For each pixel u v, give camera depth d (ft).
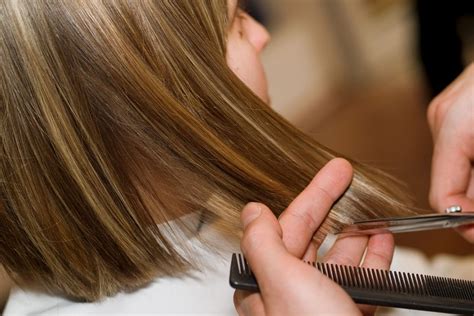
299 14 6.98
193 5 2.11
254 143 2.19
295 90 7.03
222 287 2.27
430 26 4.63
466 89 2.80
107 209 2.13
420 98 6.82
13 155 2.11
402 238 4.88
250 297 1.68
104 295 2.29
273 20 6.77
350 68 7.36
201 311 2.24
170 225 2.22
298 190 2.23
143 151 2.10
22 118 2.06
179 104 2.07
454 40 4.60
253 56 2.49
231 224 2.16
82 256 2.19
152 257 2.21
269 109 2.27
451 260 2.94
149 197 2.18
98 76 2.02
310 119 7.09
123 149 2.10
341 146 6.70
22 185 2.14
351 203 2.23
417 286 1.77
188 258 2.24
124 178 2.12
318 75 7.20
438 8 4.52
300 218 1.87
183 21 2.08
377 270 1.82
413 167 6.11
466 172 2.77
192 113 2.10
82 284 2.27
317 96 7.20
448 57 4.66
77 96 2.02
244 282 1.64
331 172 1.94
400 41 7.52
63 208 2.14
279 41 6.84
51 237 2.18
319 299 1.53
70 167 2.08
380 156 6.40
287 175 2.23
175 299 2.26
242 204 2.16
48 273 2.29
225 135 2.15
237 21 2.56
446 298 1.74
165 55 2.05
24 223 2.19
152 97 2.04
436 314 2.46
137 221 2.16
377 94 7.16
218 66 2.16
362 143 6.64
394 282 1.76
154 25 2.03
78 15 1.98
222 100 2.15
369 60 7.45
